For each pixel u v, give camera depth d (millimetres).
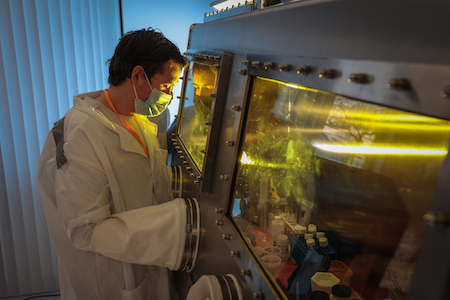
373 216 451
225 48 915
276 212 637
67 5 2203
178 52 1185
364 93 365
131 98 1198
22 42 2137
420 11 323
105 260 1122
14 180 2318
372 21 389
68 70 2309
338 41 447
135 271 1167
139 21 2406
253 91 720
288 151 603
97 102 1179
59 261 1283
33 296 2510
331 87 428
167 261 1014
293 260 574
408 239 401
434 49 303
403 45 340
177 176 1388
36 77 2223
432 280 278
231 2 1177
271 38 648
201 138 1092
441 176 273
